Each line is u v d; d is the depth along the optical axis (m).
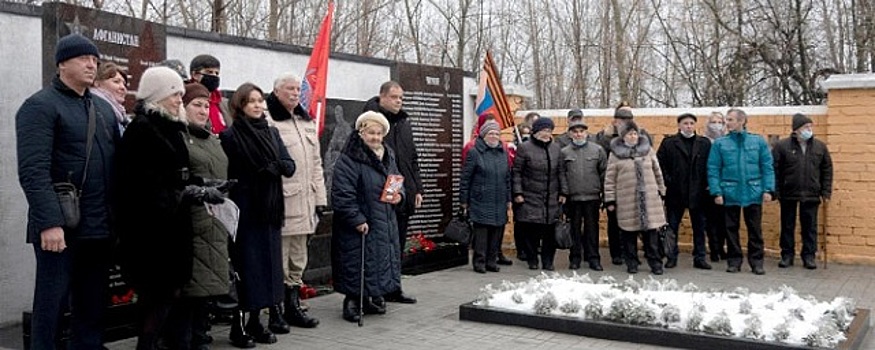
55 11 6.18
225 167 5.70
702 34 20.03
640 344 6.28
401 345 6.28
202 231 5.42
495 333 6.66
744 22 18.00
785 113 11.19
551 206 9.90
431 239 10.40
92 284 5.18
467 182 9.84
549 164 9.90
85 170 4.95
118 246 5.14
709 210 10.68
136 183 4.98
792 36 17.33
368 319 7.21
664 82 21.31
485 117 10.40
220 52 8.74
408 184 8.30
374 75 10.88
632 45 21.97
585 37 23.77
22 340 6.45
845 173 10.62
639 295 7.02
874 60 16.84
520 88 13.45
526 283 7.78
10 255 7.14
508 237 12.67
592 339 6.45
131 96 6.79
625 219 9.73
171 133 5.14
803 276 9.67
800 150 10.12
